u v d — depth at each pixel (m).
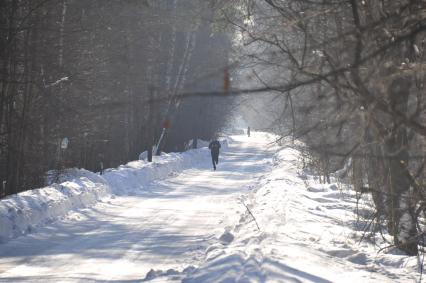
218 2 18.42
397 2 10.36
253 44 12.26
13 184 40.81
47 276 18.95
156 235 27.61
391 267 19.17
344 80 9.42
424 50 12.36
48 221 30.80
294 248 20.02
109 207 38.25
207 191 50.12
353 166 14.10
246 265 16.19
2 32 36.25
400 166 12.91
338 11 10.41
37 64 42.97
